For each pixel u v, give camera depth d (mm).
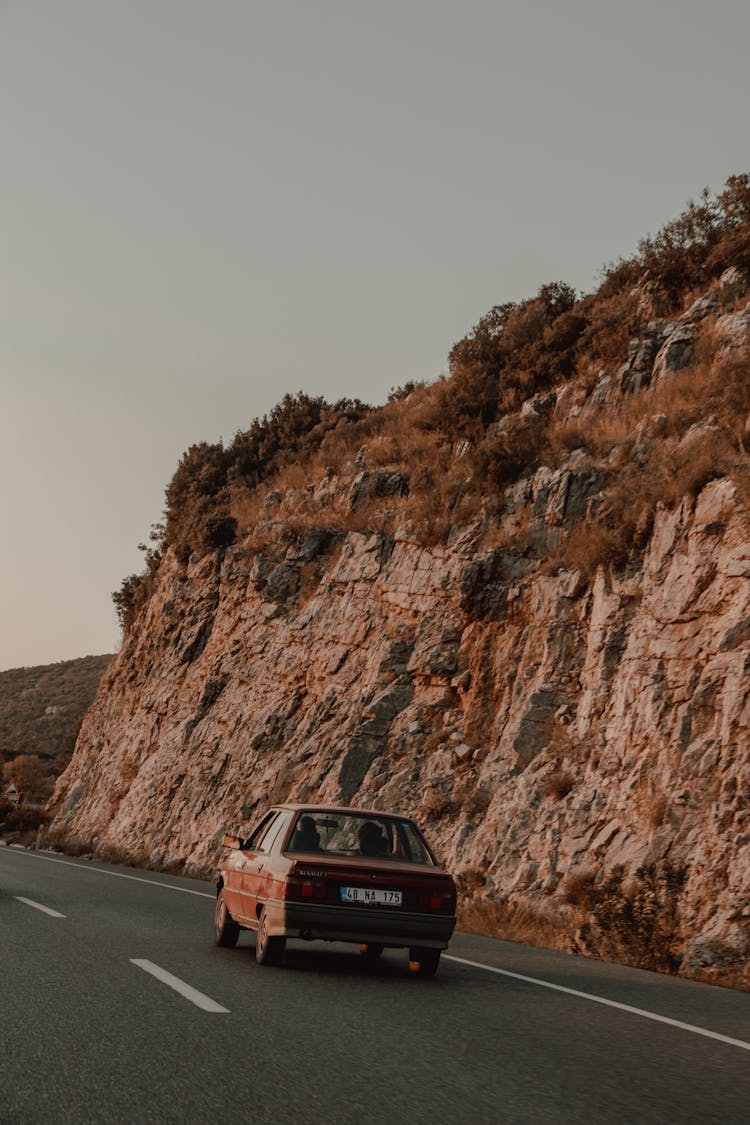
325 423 48062
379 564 31859
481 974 11477
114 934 13047
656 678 19797
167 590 46531
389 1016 8445
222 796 31859
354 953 12969
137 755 41312
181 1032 7348
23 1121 5164
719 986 11992
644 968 13531
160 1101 5613
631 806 18562
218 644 38938
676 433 24875
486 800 22766
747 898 13992
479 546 28406
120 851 34094
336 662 31203
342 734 28188
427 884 10859
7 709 125125
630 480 24281
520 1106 5887
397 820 11930
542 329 36312
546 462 28109
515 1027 8258
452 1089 6191
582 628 23875
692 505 21250
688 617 19719
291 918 10555
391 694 27641
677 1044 7883
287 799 28188
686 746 18016
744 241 29734
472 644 26875
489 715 25469
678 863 16078
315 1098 5832
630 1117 5754
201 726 36031
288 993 9297
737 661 17328
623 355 30578
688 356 28109
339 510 37125
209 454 50969
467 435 34688
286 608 35875
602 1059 7223
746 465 20531
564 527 26266
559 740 22203
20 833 47312
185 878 27516
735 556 19203
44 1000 8273
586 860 18531
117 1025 7469
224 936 12531
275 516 41688
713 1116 5859
